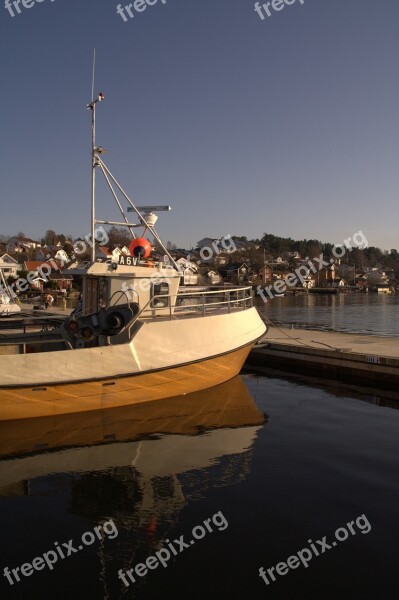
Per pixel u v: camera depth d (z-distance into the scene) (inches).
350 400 478.9
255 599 178.2
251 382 563.8
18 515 240.7
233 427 383.6
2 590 185.0
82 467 301.3
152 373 424.8
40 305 1278.3
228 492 264.4
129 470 296.2
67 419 391.5
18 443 340.2
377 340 724.0
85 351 393.1
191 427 380.2
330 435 364.8
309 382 565.0
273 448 335.0
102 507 248.4
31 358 374.0
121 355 408.2
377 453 323.9
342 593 181.2
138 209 502.3
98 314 422.9
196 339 455.2
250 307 562.9
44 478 285.0
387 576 191.0
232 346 486.6
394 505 247.8
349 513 239.5
